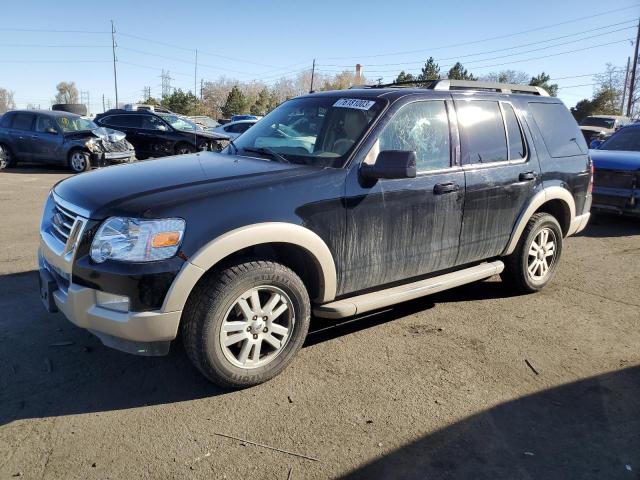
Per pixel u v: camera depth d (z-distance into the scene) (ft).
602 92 166.71
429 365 12.09
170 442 9.11
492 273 15.12
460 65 214.69
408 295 12.99
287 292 10.87
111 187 10.53
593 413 10.34
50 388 10.63
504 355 12.68
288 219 10.58
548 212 17.60
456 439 9.43
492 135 14.69
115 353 12.11
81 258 9.72
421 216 12.80
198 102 219.61
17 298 14.99
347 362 12.13
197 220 9.68
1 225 24.06
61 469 8.36
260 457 8.81
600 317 15.19
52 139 46.70
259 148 13.14
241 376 10.57
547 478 8.52
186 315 10.04
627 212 26.03
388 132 12.33
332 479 8.36
